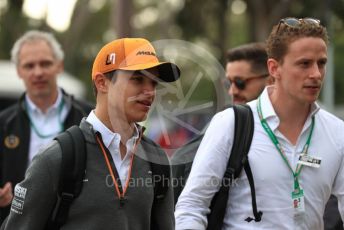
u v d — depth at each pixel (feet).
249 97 29.86
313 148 23.08
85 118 21.53
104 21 252.21
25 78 36.40
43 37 37.35
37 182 20.44
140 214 21.24
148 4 225.56
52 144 20.81
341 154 23.31
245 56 29.58
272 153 22.74
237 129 22.93
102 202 20.52
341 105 230.68
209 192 22.91
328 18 107.76
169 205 22.31
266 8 136.77
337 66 229.25
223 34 158.30
